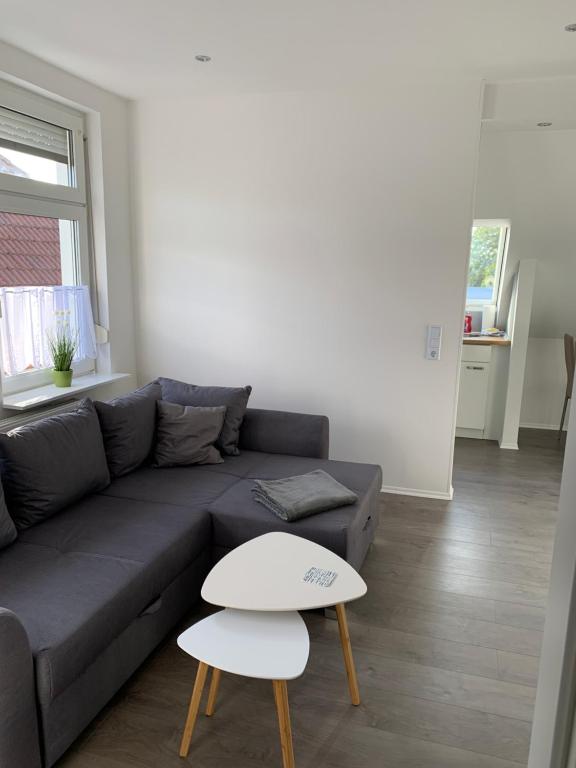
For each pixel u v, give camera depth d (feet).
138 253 13.71
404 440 12.72
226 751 5.94
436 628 8.02
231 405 11.25
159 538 7.56
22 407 10.00
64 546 7.28
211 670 7.16
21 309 10.71
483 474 14.47
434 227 11.69
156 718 6.36
